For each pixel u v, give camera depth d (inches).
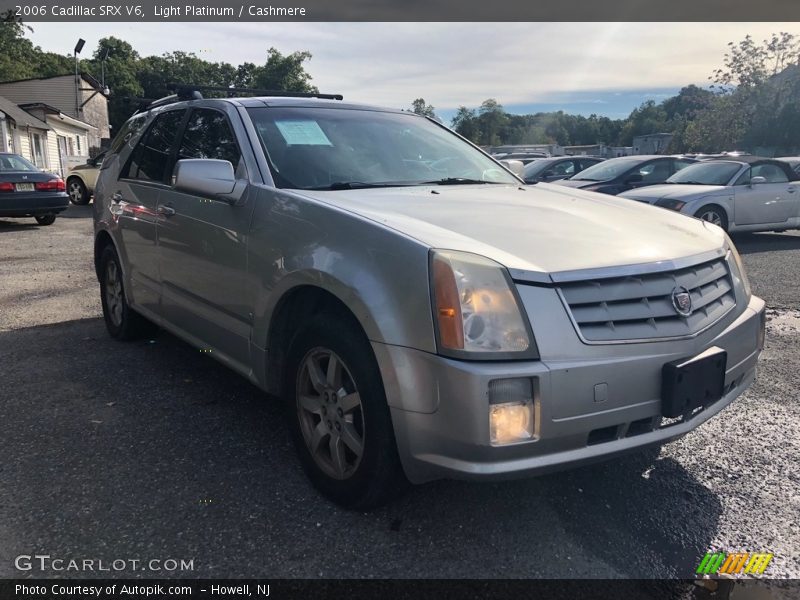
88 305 245.0
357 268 95.3
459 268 86.4
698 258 105.0
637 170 466.3
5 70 1931.6
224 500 107.2
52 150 1280.8
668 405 92.4
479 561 92.9
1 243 416.8
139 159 177.9
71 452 123.5
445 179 143.3
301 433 110.9
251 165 127.0
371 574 89.6
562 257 93.0
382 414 93.4
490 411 83.1
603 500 109.9
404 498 108.4
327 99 166.4
